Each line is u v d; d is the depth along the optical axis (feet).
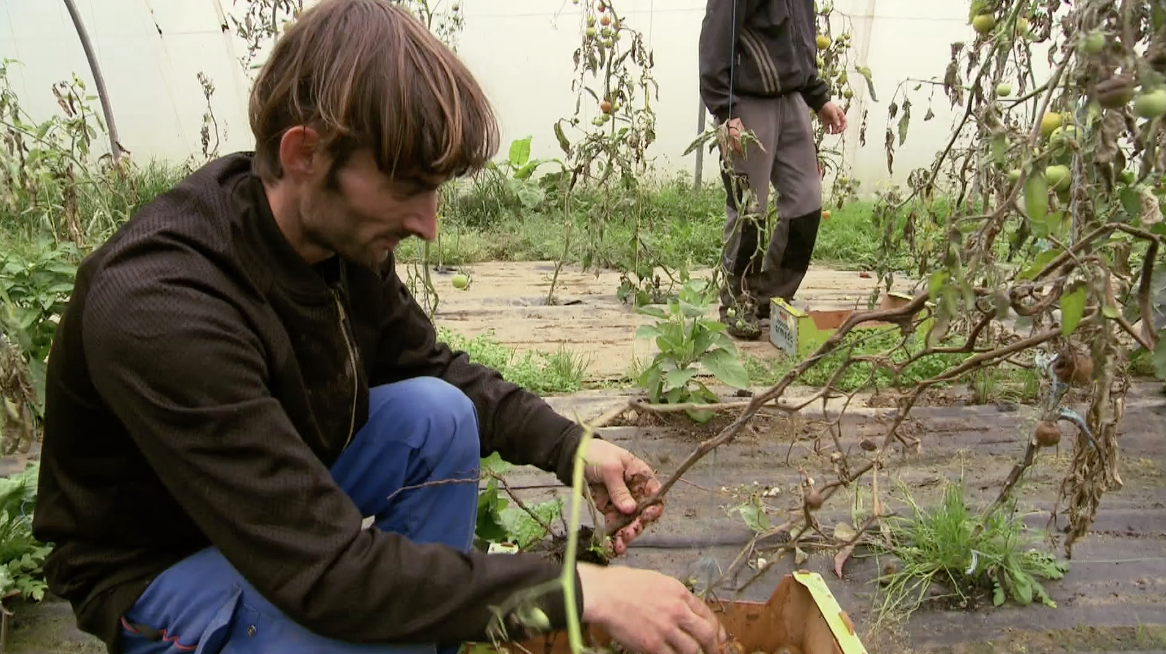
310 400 4.84
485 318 15.97
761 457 9.82
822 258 22.03
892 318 4.58
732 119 13.03
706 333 10.71
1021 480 8.25
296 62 3.88
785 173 14.19
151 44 24.40
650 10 25.70
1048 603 7.27
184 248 4.13
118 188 16.34
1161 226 4.85
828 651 5.57
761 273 14.80
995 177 6.64
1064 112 5.72
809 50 13.76
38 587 7.29
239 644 4.52
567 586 3.45
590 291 18.04
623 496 5.55
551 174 16.62
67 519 4.58
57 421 4.41
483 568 4.19
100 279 4.05
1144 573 7.68
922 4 24.71
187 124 25.52
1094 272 4.15
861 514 8.47
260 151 4.22
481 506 7.36
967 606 7.29
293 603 4.00
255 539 3.96
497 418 5.94
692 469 9.55
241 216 4.31
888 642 6.89
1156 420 10.56
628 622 4.25
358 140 3.81
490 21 25.73
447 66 3.94
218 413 3.92
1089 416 5.37
